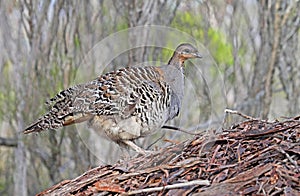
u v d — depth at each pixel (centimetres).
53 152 1661
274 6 1681
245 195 551
